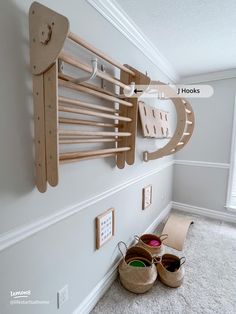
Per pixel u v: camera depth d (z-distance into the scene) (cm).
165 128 211
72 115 99
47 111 74
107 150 112
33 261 87
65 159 88
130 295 140
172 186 302
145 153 188
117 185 148
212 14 130
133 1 117
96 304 132
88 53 106
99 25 114
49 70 71
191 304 134
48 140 76
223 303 136
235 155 256
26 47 76
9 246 76
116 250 155
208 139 269
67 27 63
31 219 84
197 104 271
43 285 93
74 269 112
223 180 265
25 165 80
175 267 159
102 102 120
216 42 169
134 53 156
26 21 75
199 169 281
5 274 76
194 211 290
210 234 229
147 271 141
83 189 113
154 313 127
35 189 85
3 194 73
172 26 144
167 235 205
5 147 72
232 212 263
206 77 258
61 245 101
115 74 130
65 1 91
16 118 75
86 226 119
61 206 99
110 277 148
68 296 109
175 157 297
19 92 75
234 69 239
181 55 197
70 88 89
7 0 69
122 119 118
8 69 71
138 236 189
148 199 206
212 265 175
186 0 117
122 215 160
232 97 247
